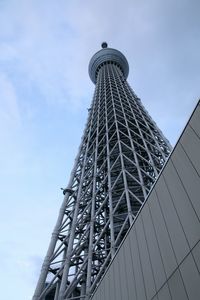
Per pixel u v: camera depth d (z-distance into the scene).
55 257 36.69
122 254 17.44
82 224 41.00
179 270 11.80
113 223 37.25
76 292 33.06
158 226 14.03
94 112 82.00
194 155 12.18
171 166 13.94
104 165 50.28
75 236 39.66
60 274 33.75
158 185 14.90
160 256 13.34
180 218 12.40
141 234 15.59
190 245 11.41
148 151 48.12
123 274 16.61
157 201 14.65
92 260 34.78
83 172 52.25
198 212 11.31
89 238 36.34
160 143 56.41
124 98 83.75
